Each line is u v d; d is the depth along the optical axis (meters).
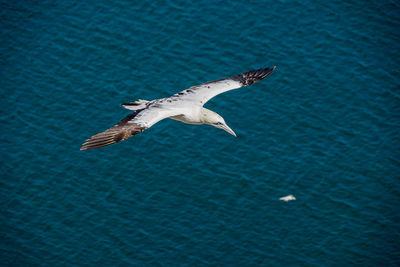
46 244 40.84
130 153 45.81
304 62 50.75
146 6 54.62
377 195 43.50
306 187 43.69
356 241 40.72
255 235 40.88
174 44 51.88
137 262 39.47
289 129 46.91
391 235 41.16
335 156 45.47
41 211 42.72
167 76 49.78
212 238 40.59
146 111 22.23
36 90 49.59
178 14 53.84
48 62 51.47
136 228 41.34
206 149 45.78
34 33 53.62
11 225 41.94
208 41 51.97
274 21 53.34
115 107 48.22
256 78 26.08
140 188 43.66
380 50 51.78
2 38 53.28
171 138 46.56
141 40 52.31
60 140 46.59
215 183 43.72
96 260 39.72
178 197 43.00
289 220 41.75
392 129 47.09
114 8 54.75
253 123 47.16
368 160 45.38
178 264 39.19
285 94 49.00
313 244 40.53
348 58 51.19
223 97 48.88
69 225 41.81
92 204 42.88
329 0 55.16
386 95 49.03
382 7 54.56
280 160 45.12
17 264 39.84
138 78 49.84
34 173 44.84
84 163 45.38
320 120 47.50
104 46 52.16
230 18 53.44
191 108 23.88
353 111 48.09
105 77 50.12
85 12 54.72
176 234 40.88
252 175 44.22
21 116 48.06
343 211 42.41
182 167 44.69
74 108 48.38
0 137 46.72
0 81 50.25
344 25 53.34
